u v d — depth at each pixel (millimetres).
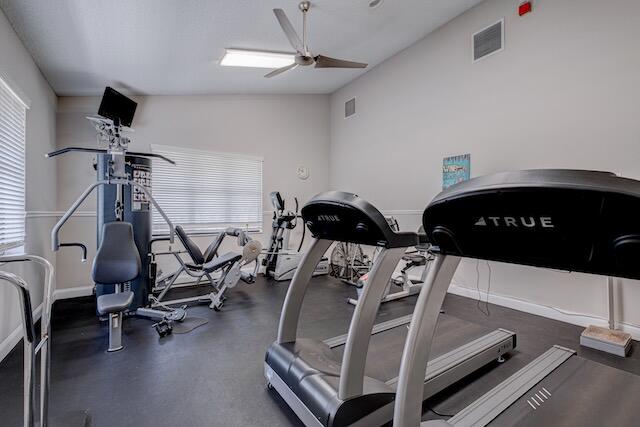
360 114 5699
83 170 4133
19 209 2809
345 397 1433
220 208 5219
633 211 568
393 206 5078
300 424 1641
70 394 1890
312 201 1539
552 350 2279
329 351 1955
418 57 4613
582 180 592
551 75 3188
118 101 3387
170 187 4777
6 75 2443
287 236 5516
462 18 4004
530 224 707
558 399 1684
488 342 2279
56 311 3443
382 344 2305
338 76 5516
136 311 3152
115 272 2730
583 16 2957
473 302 3729
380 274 1491
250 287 4480
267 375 1939
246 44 3570
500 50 3615
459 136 4078
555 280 3166
